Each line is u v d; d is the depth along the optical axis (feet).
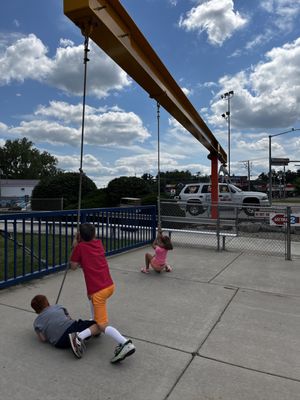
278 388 9.36
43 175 347.15
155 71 23.85
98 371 9.96
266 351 11.45
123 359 10.32
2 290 17.21
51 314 11.54
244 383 9.55
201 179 191.01
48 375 9.71
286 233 27.99
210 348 11.57
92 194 77.05
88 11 14.35
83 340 10.91
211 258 26.76
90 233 11.69
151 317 14.19
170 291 17.80
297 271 22.84
